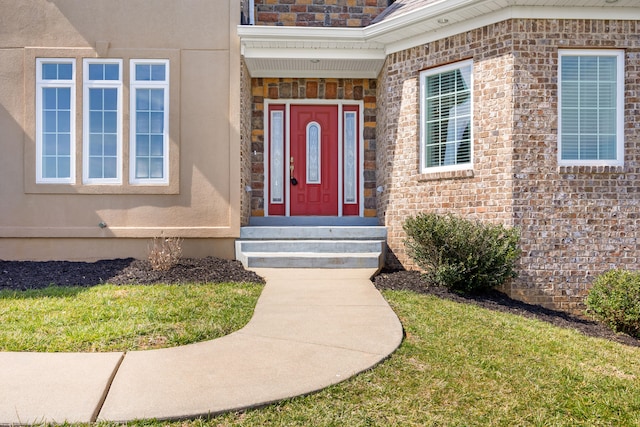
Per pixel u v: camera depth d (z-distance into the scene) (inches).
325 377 152.9
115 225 360.2
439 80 348.5
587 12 310.2
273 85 417.4
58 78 362.0
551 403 145.4
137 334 188.5
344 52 374.6
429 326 215.0
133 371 155.1
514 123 305.7
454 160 339.6
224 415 129.8
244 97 382.9
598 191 308.7
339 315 222.7
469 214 325.1
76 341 179.3
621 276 270.4
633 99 311.3
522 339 205.5
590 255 307.4
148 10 362.3
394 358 172.9
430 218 296.0
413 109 354.6
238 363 163.3
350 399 141.1
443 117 346.0
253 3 399.5
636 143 311.0
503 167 309.0
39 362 160.4
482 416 135.7
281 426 125.9
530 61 307.9
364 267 339.6
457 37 332.8
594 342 218.1
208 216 364.2
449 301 268.7
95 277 306.5
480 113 320.8
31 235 356.5
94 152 362.3
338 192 423.8
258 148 418.6
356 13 417.4
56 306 228.4
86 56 358.3
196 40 364.5
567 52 313.4
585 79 316.5
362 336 193.5
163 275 306.5
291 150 422.9
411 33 348.2
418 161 354.6
